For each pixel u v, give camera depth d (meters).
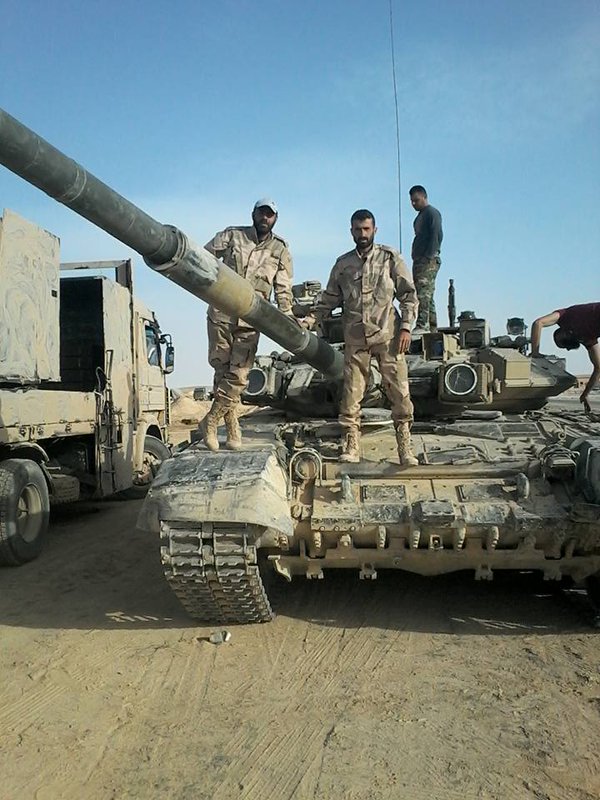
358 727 5.64
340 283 8.21
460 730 5.56
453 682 6.42
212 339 7.87
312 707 5.99
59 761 5.23
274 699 6.15
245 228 8.00
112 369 14.37
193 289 6.29
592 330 9.77
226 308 6.61
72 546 12.15
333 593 9.06
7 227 10.84
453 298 13.41
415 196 12.67
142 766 5.14
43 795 4.82
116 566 10.73
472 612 8.31
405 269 8.00
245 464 7.24
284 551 7.81
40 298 11.75
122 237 5.50
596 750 5.26
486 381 9.05
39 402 11.45
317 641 7.46
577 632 7.65
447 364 9.07
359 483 7.81
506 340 10.32
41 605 8.90
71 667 6.92
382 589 9.20
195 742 5.45
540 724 5.64
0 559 10.57
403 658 6.99
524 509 7.27
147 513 7.03
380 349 7.93
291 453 8.25
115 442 14.40
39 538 11.22
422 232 12.65
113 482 14.30
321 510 7.36
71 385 15.66
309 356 7.90
